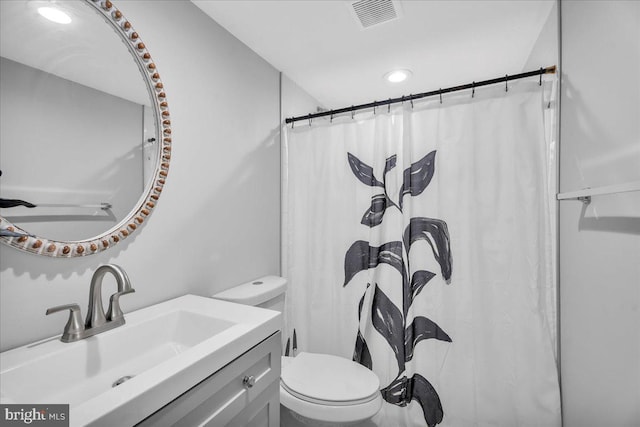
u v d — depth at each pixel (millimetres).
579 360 1148
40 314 863
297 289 1956
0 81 787
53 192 879
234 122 1618
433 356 1544
